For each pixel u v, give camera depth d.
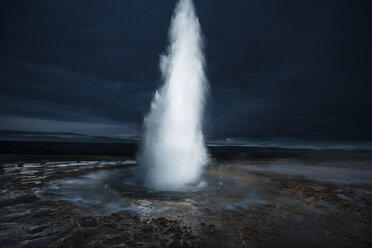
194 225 4.40
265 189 7.94
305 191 7.61
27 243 3.47
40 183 7.67
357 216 5.29
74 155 20.50
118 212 4.99
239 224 4.53
